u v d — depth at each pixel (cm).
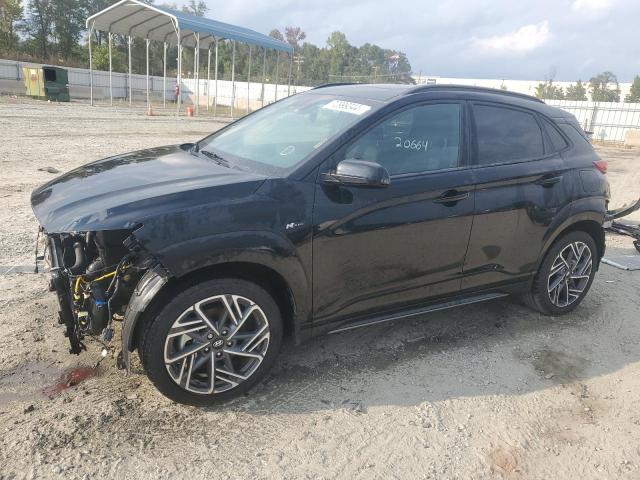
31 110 2264
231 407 330
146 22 3011
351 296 358
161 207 296
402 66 10019
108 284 313
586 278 496
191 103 4622
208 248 293
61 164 1047
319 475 283
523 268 444
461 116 405
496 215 407
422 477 288
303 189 328
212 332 311
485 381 381
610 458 313
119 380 346
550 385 383
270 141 389
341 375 374
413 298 390
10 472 265
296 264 324
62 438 291
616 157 2167
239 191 315
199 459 286
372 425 325
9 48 5806
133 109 3053
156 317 294
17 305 430
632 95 7000
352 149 351
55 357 364
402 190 360
